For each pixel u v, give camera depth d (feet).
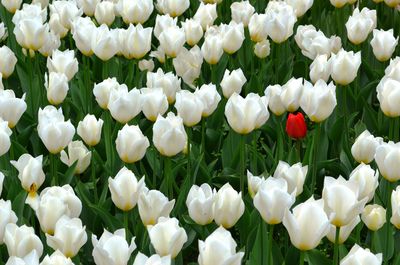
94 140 14.94
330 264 12.62
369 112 18.94
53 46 20.10
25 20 18.28
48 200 11.35
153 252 12.77
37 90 19.85
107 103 15.93
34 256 9.39
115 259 9.99
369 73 21.54
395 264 12.92
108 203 15.16
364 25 19.38
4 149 13.55
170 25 20.12
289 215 9.91
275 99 15.44
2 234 11.07
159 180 16.71
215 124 18.84
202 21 21.67
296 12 21.72
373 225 12.49
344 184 10.54
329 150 18.45
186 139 13.64
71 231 10.67
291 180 12.64
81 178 17.02
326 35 24.36
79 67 22.99
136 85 18.90
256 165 16.20
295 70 22.15
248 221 14.03
